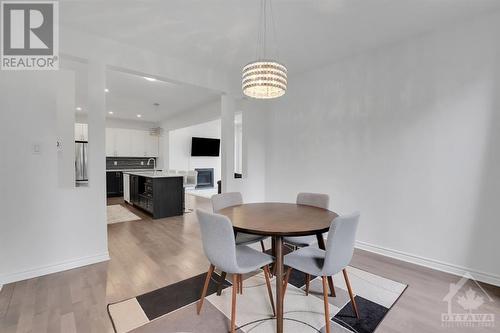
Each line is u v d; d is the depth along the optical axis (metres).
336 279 2.44
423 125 2.72
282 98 4.26
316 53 3.22
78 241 2.67
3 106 2.30
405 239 2.88
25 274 2.38
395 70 2.93
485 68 2.35
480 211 2.40
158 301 2.04
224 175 4.14
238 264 1.76
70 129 3.27
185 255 3.02
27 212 2.41
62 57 2.63
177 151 9.16
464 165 2.47
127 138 8.30
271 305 1.96
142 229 4.13
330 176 3.58
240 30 2.68
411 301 2.05
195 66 3.61
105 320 1.80
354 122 3.30
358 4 2.21
